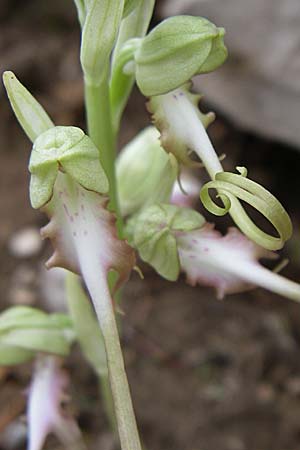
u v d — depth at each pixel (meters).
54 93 0.35
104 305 0.15
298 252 0.30
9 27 0.37
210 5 0.28
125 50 0.16
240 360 0.27
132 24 0.16
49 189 0.14
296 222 0.31
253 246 0.16
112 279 0.16
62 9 0.37
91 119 0.16
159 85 0.15
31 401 0.20
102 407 0.27
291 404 0.26
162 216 0.16
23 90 0.15
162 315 0.29
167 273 0.16
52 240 0.15
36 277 0.29
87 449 0.26
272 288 0.16
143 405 0.26
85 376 0.27
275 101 0.28
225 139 0.32
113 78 0.16
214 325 0.28
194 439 0.26
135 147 0.19
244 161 0.32
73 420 0.20
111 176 0.17
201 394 0.27
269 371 0.27
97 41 0.15
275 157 0.32
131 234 0.17
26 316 0.20
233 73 0.28
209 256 0.17
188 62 0.15
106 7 0.15
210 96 0.29
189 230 0.16
